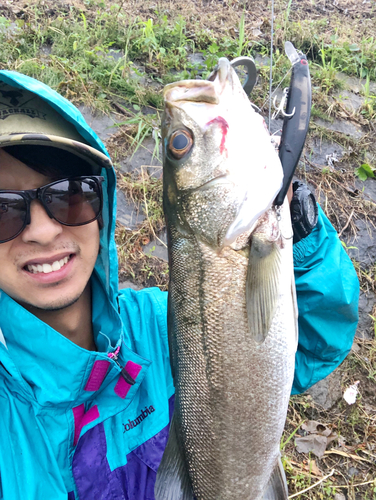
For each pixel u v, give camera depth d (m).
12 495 0.53
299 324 0.66
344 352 0.67
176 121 0.51
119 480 0.60
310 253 0.67
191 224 0.52
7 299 0.56
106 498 0.59
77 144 0.49
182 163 0.51
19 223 0.48
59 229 0.50
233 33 1.72
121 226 1.19
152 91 1.42
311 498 1.00
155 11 1.74
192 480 0.55
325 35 1.82
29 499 0.53
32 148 0.47
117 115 1.35
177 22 1.68
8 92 0.49
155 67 1.53
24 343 0.57
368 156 1.54
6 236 0.48
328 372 0.67
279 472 0.56
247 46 1.66
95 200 0.53
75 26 1.53
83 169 0.51
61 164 0.49
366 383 1.19
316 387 1.15
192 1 1.88
